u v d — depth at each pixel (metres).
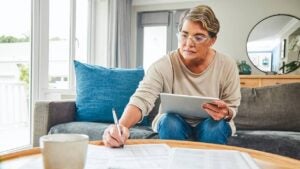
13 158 0.77
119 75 2.09
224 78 1.39
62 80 3.14
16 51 2.66
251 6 4.11
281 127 1.96
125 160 0.73
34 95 2.65
